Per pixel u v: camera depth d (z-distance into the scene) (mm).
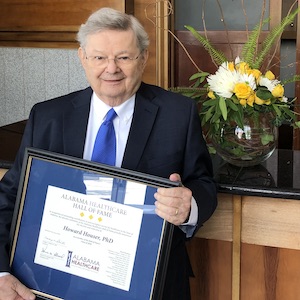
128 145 1597
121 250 1518
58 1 3289
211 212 1582
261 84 1802
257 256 1823
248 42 1923
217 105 1775
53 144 1644
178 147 1609
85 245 1547
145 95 1659
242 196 1791
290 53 3793
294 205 1750
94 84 1569
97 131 1643
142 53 1566
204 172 1653
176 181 1471
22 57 3467
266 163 2006
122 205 1515
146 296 1498
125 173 1506
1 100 3592
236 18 3654
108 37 1501
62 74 3381
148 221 1498
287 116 1916
